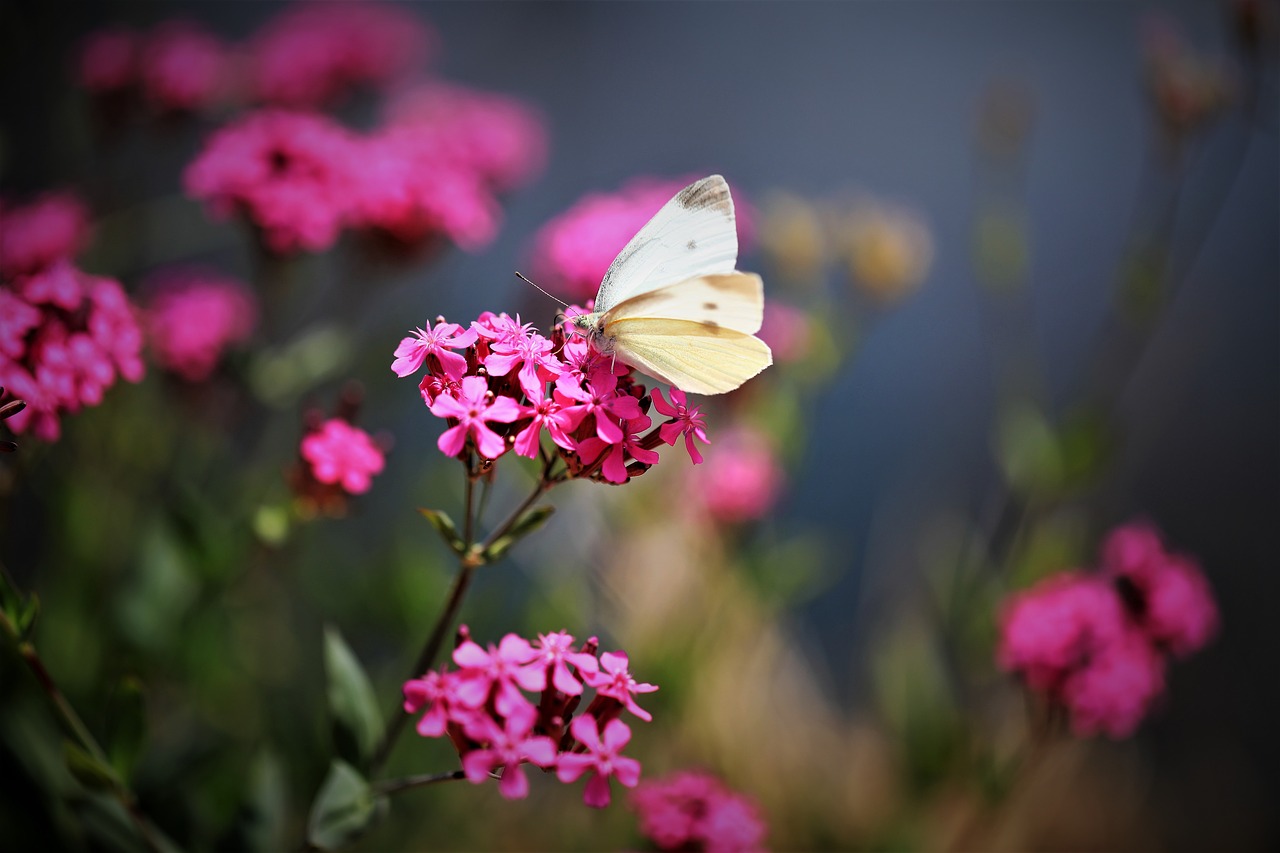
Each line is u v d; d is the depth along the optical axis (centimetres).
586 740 34
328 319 54
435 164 46
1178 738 71
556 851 49
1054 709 45
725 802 41
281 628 50
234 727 46
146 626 42
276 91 54
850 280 50
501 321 36
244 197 43
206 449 47
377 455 39
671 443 36
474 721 34
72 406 37
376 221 44
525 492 47
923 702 48
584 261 45
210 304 46
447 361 35
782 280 51
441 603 46
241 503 46
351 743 37
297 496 40
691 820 40
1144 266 49
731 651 52
